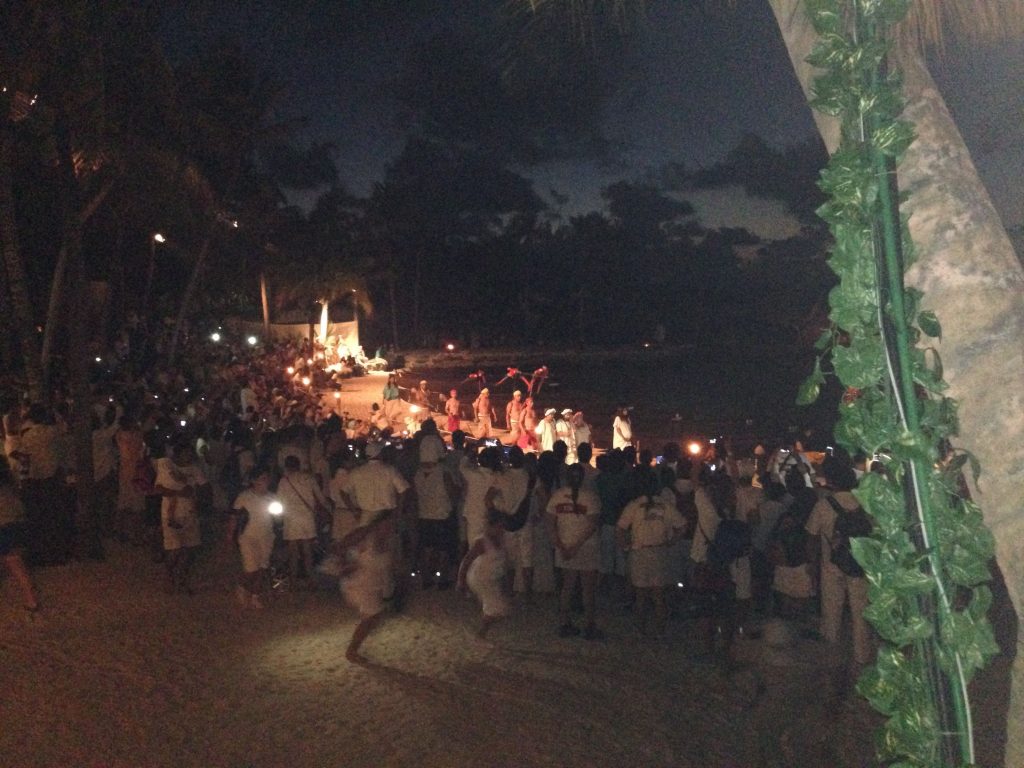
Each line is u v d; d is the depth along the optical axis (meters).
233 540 10.74
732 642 9.00
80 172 14.55
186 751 7.01
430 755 6.93
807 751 7.04
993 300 2.89
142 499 14.11
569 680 8.45
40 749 7.04
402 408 30.83
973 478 2.91
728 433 33.41
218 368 31.16
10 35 12.59
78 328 12.96
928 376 2.82
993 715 6.12
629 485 10.91
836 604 9.02
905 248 2.88
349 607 10.76
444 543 11.45
